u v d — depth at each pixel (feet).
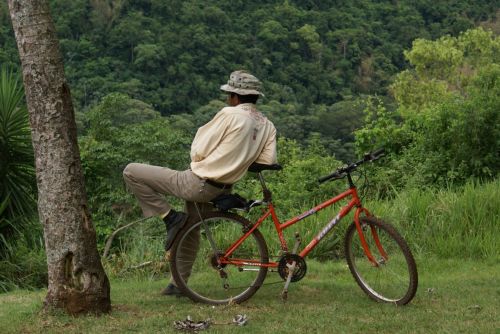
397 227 28.86
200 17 434.30
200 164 18.02
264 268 18.52
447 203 29.81
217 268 18.84
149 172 18.30
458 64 191.83
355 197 18.94
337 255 27.53
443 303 18.58
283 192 36.91
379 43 472.44
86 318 16.65
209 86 391.45
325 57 441.68
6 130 29.25
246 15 469.57
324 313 17.40
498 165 36.65
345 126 320.91
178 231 18.51
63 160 16.81
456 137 37.32
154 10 429.38
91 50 392.47
